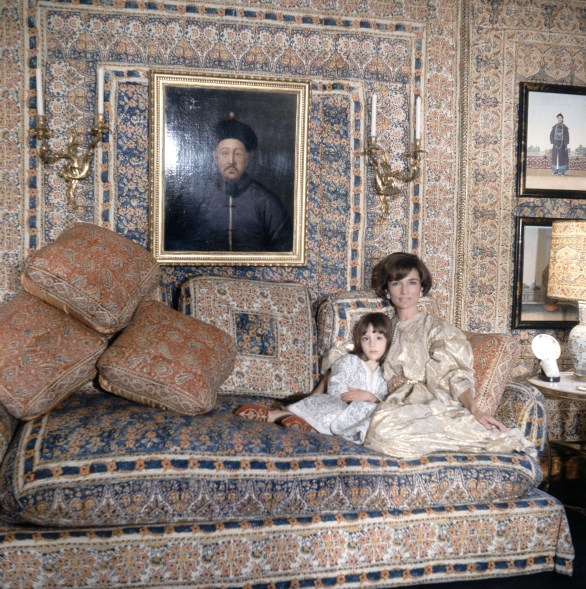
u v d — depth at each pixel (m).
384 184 3.82
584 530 3.23
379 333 3.22
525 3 4.02
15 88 3.45
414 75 3.91
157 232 3.62
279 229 3.79
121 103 3.57
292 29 3.76
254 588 2.41
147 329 2.84
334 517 2.48
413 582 2.58
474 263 4.03
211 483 2.35
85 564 2.25
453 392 2.90
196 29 3.64
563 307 4.16
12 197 3.47
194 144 3.64
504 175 4.04
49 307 2.82
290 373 3.31
